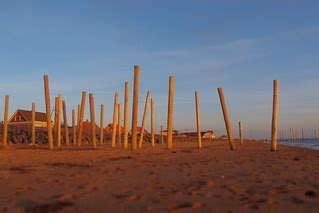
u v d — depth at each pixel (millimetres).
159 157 18672
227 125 27438
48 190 8766
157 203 7047
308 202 6906
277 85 23797
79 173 11766
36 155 20031
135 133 24422
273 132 24938
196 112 30484
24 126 61656
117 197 7707
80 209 6730
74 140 40156
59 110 33469
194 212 6312
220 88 27250
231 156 19766
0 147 28578
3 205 7219
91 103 33062
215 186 8953
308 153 23500
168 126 25984
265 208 6477
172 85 25703
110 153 21922
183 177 10805
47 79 26016
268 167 13594
